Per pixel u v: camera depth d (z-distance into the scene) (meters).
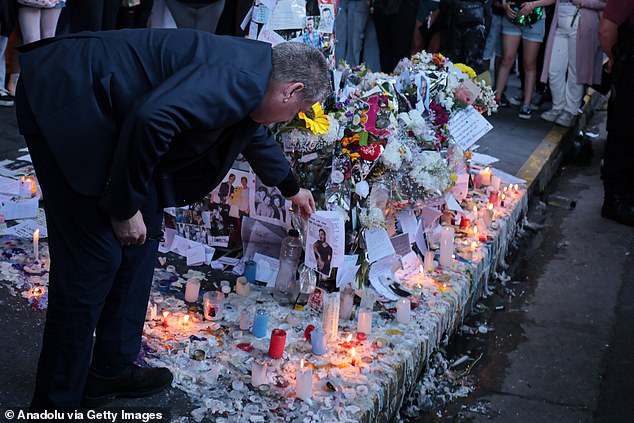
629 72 5.77
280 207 3.96
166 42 2.46
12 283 3.66
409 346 3.55
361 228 3.82
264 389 3.06
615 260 5.57
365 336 3.57
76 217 2.47
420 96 4.18
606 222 6.24
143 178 2.35
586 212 6.44
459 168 4.85
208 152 2.62
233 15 6.03
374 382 3.23
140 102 2.29
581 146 7.84
